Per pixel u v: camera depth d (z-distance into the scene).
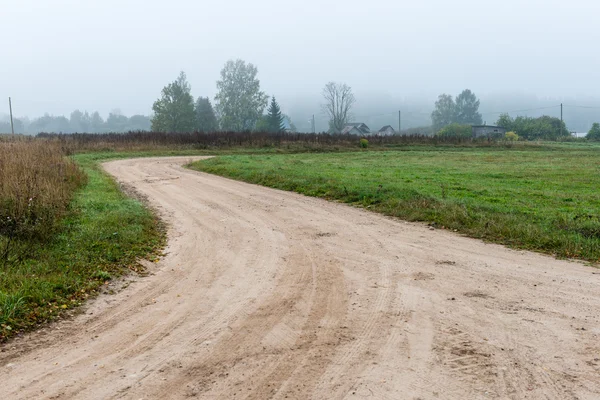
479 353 4.98
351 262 8.80
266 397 4.25
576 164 31.16
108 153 41.12
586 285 7.21
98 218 11.72
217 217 13.57
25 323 6.04
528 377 4.46
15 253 8.30
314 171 23.98
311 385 4.43
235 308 6.60
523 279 7.58
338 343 5.34
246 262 8.99
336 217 13.33
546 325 5.70
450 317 6.03
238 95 96.56
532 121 89.69
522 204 13.96
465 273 7.97
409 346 5.20
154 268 8.73
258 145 51.75
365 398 4.19
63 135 56.69
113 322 6.19
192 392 4.36
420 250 9.59
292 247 10.04
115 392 4.40
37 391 4.45
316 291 7.22
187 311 6.54
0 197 10.54
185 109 91.69
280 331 5.73
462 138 61.22
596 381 4.36
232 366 4.87
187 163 33.28
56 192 12.58
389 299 6.77
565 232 10.16
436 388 4.31
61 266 8.04
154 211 14.49
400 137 60.84
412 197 14.81
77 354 5.25
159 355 5.17
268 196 17.55
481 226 11.16
